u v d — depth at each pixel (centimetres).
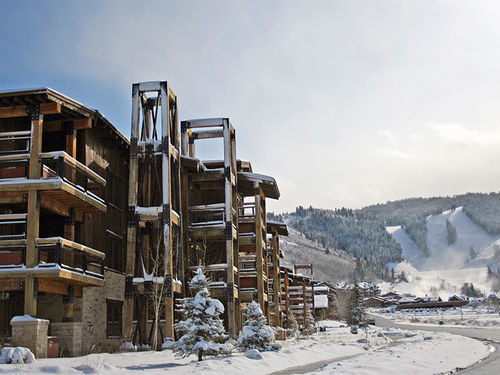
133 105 2956
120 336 3059
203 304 2112
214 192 3934
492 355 2766
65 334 2514
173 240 3111
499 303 13538
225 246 3841
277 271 4641
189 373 1705
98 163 2944
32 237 2328
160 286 2764
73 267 2606
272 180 3834
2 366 1761
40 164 2397
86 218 2778
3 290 2308
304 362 2383
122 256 3209
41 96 2392
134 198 2855
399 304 17788
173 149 3028
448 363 2194
